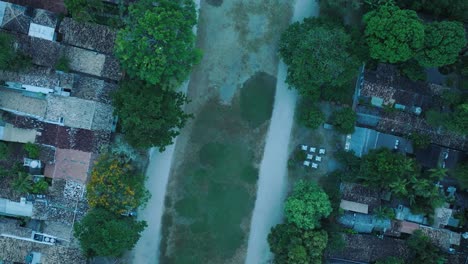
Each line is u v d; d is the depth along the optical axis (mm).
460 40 57844
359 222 62406
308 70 57562
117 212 56375
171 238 62219
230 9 62656
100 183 55469
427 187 61812
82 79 59781
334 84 59312
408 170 60969
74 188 59438
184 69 56406
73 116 59188
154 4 57250
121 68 59844
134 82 56781
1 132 59031
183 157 62344
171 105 56000
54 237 59688
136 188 56375
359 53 60312
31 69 59031
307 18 61281
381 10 58125
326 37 56812
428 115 61969
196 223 62438
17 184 58219
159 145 56844
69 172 59344
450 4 61469
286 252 58000
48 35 59188
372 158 60531
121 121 60781
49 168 60000
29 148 58531
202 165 62531
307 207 57625
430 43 58281
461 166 61969
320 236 57656
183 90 62219
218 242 62625
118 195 55844
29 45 58906
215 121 62719
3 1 59156
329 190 61875
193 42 57312
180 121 61062
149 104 54219
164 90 56594
